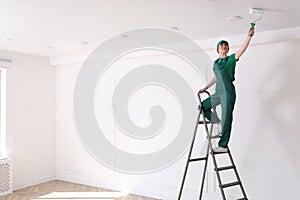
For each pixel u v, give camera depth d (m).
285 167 4.02
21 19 3.46
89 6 3.01
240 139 4.34
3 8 3.08
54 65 6.18
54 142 6.25
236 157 4.37
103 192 5.40
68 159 6.17
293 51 3.96
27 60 5.76
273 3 2.93
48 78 6.17
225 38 4.35
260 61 4.19
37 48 5.21
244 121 4.32
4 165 5.26
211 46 4.48
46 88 6.12
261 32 4.06
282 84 4.04
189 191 4.76
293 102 3.97
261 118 4.19
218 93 3.55
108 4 2.95
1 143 5.41
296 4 2.95
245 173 4.30
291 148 3.98
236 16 3.36
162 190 5.04
